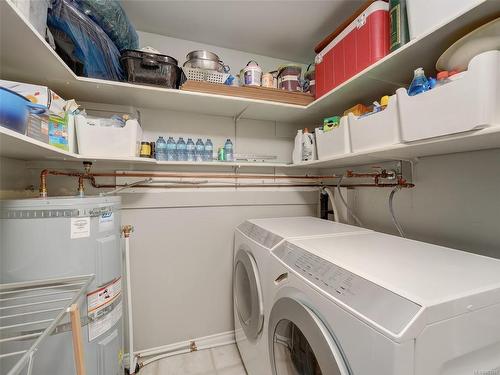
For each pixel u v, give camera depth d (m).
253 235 1.40
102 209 1.07
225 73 1.57
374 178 1.52
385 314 0.54
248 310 1.34
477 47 0.76
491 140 0.80
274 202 2.02
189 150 1.69
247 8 1.47
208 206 1.83
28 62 1.01
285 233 1.23
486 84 0.67
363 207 1.72
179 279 1.76
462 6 0.74
